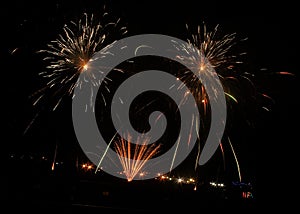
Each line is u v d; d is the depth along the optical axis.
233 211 12.92
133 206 12.48
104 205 12.33
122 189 12.67
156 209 12.52
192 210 12.66
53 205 11.52
